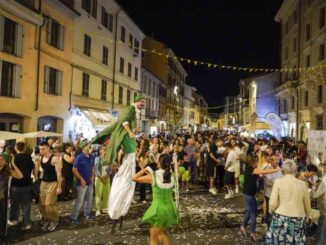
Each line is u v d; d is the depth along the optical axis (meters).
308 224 8.64
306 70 33.69
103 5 27.41
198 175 18.59
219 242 8.15
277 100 46.03
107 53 28.73
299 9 36.16
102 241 8.06
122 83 32.97
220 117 108.94
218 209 11.55
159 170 6.61
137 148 14.48
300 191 6.16
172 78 61.28
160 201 6.47
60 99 20.95
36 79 18.48
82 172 9.59
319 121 29.78
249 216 8.57
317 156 12.34
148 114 42.97
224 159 15.86
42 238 8.16
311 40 32.19
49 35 19.66
